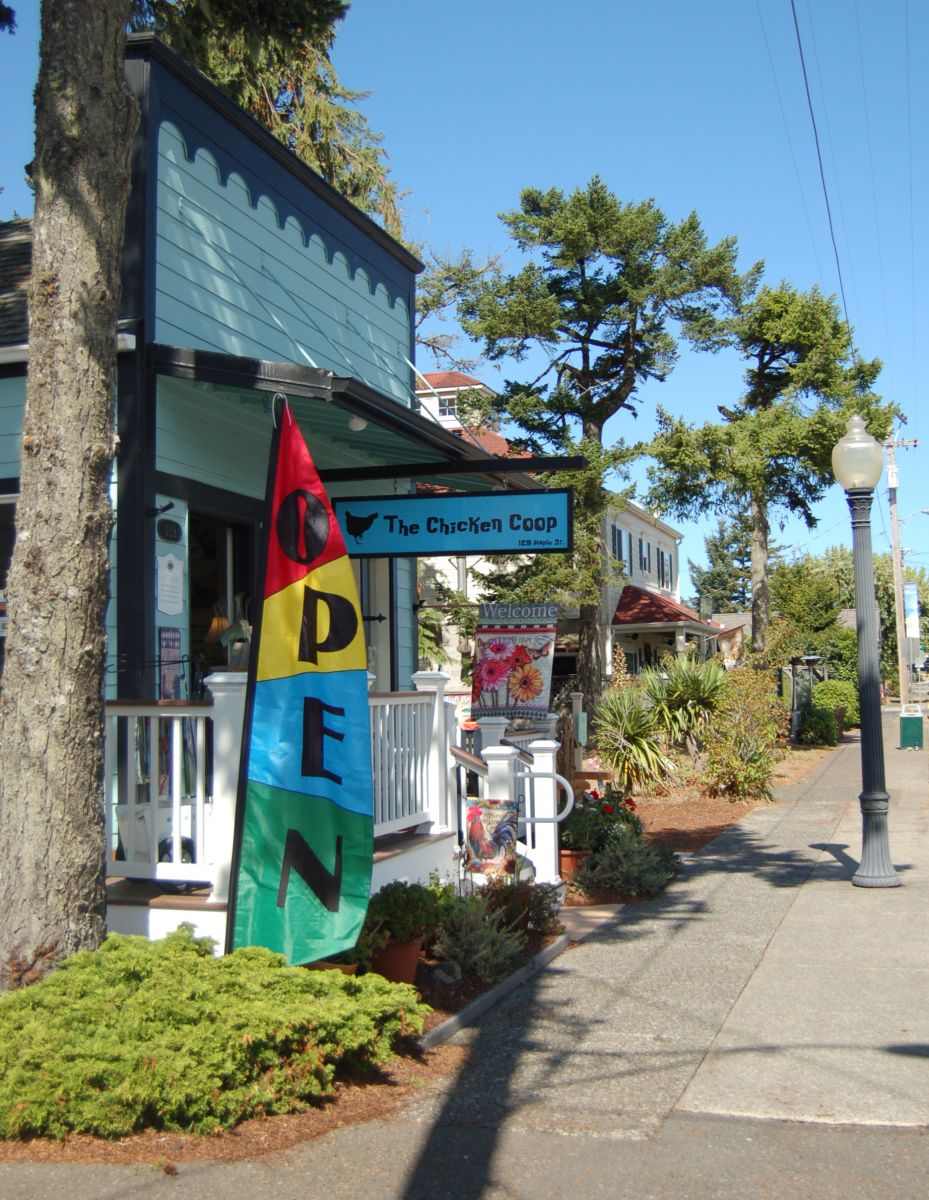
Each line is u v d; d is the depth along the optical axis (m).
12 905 5.47
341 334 11.59
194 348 8.52
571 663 34.16
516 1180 4.46
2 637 8.29
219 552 9.40
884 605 67.69
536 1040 6.22
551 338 27.36
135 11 9.55
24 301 8.79
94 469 5.70
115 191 5.89
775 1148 4.75
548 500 10.16
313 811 6.04
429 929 6.87
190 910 6.37
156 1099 4.68
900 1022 6.44
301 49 10.68
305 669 6.14
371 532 10.49
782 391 31.17
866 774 10.73
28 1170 4.47
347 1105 5.20
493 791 8.75
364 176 22.38
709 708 18.39
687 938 8.66
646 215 26.91
